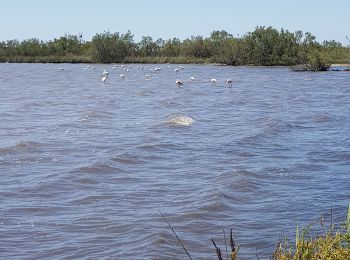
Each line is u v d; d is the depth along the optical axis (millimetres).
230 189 13500
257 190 13484
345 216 11344
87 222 11062
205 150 18578
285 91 44438
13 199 12633
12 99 36875
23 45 117062
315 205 12250
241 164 16406
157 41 110938
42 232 10508
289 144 19734
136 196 12961
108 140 20125
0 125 24219
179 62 106188
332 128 23641
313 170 15641
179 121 24797
